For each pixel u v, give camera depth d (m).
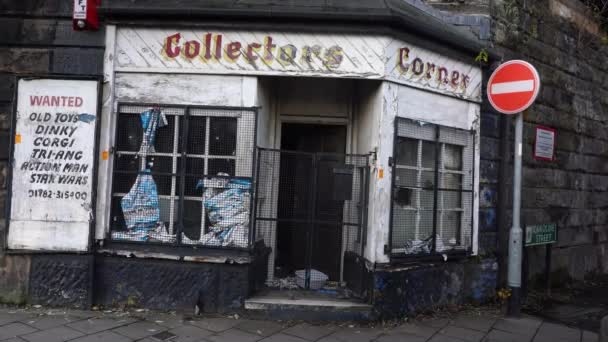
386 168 4.95
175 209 4.95
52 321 4.47
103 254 4.90
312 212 5.34
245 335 4.35
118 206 4.96
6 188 4.93
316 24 4.85
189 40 4.93
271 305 4.81
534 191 6.66
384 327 4.76
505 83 5.31
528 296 6.35
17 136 4.89
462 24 5.93
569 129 7.34
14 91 4.91
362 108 5.64
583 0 7.89
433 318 5.14
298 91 5.90
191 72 4.93
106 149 4.91
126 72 4.97
